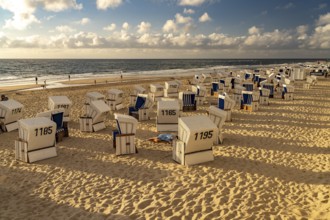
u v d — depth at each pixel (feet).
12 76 197.88
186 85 105.70
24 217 19.33
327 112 54.44
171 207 20.20
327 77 138.10
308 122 46.34
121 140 30.83
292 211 19.17
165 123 40.52
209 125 27.45
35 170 27.35
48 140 30.09
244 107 56.65
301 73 125.59
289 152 31.63
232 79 89.56
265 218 18.40
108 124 45.55
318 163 28.09
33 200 21.71
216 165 27.78
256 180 24.40
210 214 19.10
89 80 142.82
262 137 37.65
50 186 24.02
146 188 23.27
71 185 24.14
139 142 35.63
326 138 36.91
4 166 28.35
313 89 91.30
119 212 19.72
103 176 25.81
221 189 22.80
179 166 27.66
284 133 39.68
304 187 22.97
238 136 38.11
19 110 42.70
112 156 30.86
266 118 49.24
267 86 73.15
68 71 265.75
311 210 19.21
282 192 22.20
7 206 20.85
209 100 69.46
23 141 28.96
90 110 41.27
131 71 265.13
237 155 30.63
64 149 33.30
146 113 47.78
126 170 27.02
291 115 51.72
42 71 264.11
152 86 75.46
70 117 50.67
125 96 79.10
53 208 20.49
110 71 267.39
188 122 27.37
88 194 22.52
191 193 22.22
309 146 33.73
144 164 28.40
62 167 28.02
